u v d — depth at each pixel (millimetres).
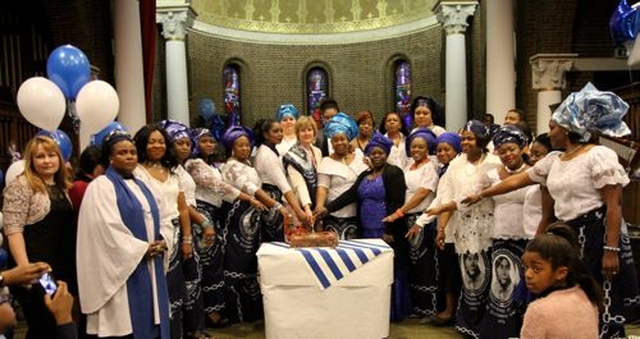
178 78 12320
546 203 3084
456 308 4375
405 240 4430
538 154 3488
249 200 4336
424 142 4449
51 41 9609
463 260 4000
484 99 11883
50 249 3078
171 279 3516
